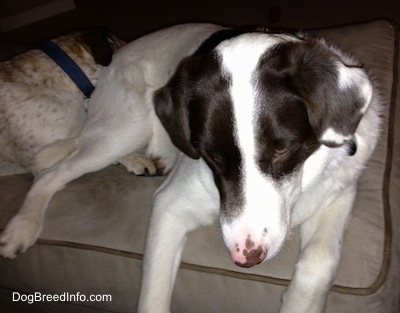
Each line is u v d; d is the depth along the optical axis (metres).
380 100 0.61
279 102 0.41
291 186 0.44
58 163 0.69
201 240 0.55
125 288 0.57
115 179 0.66
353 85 0.42
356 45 0.69
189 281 0.54
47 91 0.78
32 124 0.77
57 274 0.60
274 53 0.42
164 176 0.66
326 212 0.53
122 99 0.69
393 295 0.52
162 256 0.53
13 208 0.66
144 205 0.60
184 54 0.66
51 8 1.65
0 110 0.76
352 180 0.54
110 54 0.79
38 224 0.61
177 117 0.46
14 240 0.60
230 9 1.39
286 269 0.51
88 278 0.58
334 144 0.42
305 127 0.42
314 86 0.42
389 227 0.52
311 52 0.43
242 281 0.51
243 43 0.43
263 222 0.41
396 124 0.62
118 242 0.56
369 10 1.24
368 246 0.51
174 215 0.55
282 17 1.30
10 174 0.78
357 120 0.42
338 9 1.28
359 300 0.49
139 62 0.71
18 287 0.64
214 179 0.46
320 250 0.49
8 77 0.78
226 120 0.40
